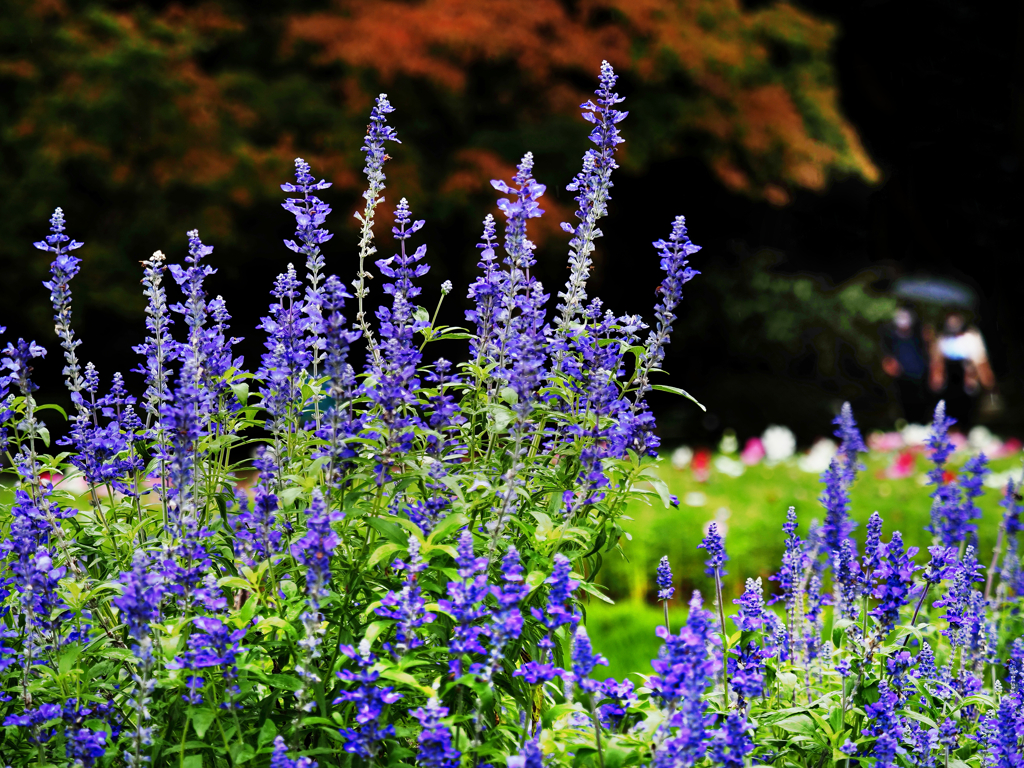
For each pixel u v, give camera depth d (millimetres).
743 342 19000
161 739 2568
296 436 3111
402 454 2746
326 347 2910
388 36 12672
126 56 12328
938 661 3582
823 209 22438
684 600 6980
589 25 14594
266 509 2586
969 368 18578
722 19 15594
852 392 18812
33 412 3057
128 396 3248
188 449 2725
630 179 19141
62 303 3148
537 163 14172
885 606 2879
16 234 13328
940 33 21344
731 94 15461
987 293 23688
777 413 17234
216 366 2994
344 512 2719
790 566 3488
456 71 12969
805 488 9062
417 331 3047
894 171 22688
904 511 7715
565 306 3293
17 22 12594
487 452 3156
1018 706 3035
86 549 3055
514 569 2488
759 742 2830
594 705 2404
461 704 2592
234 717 2484
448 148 14430
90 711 2689
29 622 2766
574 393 3154
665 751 2363
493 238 3137
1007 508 4426
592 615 6227
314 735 2756
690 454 11234
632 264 19734
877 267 21641
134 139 12695
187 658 2451
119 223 13438
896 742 2707
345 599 2703
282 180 12961
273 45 13992
